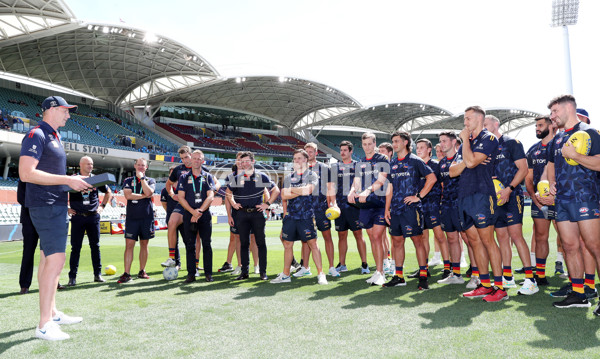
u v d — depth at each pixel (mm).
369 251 8477
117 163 31625
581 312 3121
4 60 26797
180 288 4547
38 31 22719
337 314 3234
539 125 4555
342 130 56688
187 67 30922
